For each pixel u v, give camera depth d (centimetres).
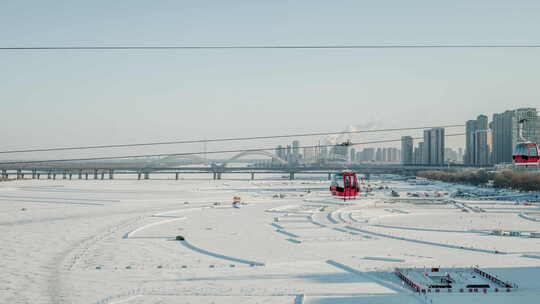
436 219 12256
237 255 7175
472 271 5850
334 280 5466
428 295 4669
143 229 10306
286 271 5975
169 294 4828
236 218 12462
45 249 7844
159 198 19462
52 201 17712
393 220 12012
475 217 12725
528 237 9012
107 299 4641
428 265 6203
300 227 10538
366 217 12525
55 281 5566
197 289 5038
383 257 6800
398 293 4800
